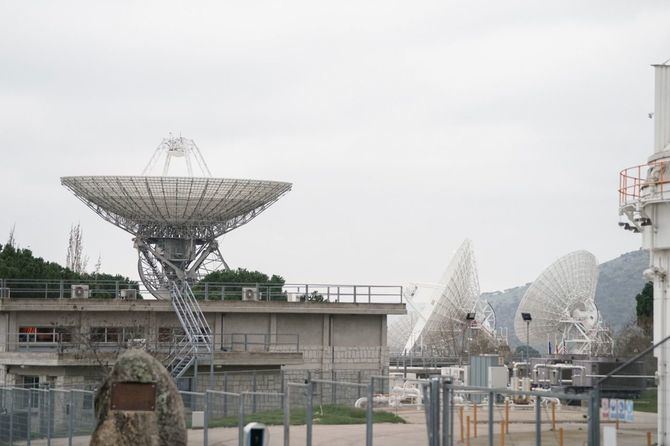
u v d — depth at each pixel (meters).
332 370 78.25
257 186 88.88
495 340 118.44
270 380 73.81
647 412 46.19
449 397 33.25
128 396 34.09
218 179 87.69
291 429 46.41
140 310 75.25
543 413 52.53
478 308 108.38
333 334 79.19
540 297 102.50
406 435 43.91
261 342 77.94
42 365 69.69
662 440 38.91
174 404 34.34
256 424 32.84
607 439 26.86
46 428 49.72
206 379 71.81
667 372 40.09
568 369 69.00
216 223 91.56
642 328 115.25
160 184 87.12
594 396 26.23
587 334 102.06
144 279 92.19
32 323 75.19
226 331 77.56
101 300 75.00
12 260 106.88
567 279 101.94
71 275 108.19
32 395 55.53
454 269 104.62
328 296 79.25
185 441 34.47
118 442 33.72
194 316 75.94
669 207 40.75
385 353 79.81
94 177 87.31
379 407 57.53
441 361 100.00
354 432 44.97
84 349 71.94
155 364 34.50
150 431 33.84
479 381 63.56
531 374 74.75
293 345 78.31
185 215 89.50
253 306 77.31
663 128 42.66
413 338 110.38
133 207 88.69
